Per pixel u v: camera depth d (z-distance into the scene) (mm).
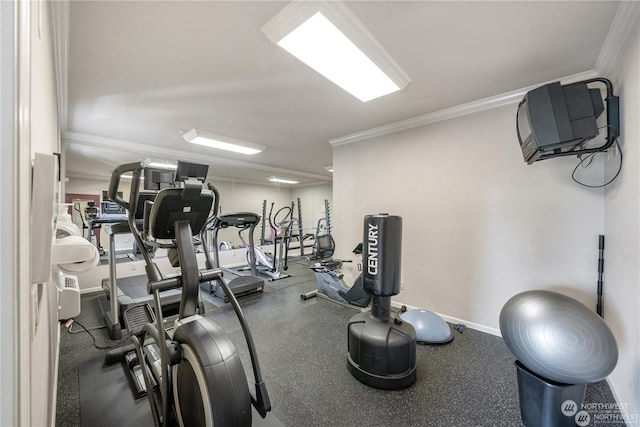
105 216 3492
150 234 1521
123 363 2211
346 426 1587
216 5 1443
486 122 2727
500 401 1779
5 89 419
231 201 6020
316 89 2465
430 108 2930
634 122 1546
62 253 960
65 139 3535
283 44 1682
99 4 1408
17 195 430
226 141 3938
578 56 1947
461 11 1501
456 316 2941
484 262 2748
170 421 1442
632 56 1555
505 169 2621
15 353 424
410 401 1783
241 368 1288
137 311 2885
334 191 4191
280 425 1591
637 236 1499
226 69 2105
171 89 2416
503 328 1572
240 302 3721
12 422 421
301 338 2670
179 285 1475
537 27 1640
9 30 424
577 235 2252
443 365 2178
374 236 2021
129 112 2924
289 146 4566
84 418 1648
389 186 3523
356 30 1603
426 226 3172
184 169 1511
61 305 2725
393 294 2023
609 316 1961
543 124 1810
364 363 1961
